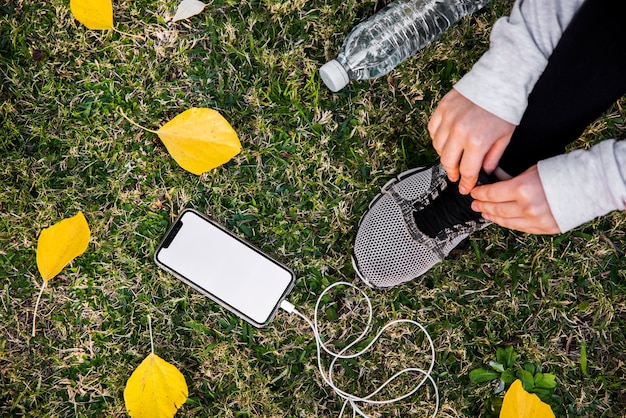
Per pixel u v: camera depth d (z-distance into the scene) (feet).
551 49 3.18
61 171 4.33
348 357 4.27
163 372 4.05
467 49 4.42
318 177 4.41
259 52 4.34
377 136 4.42
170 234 4.22
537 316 4.45
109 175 4.34
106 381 4.32
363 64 4.21
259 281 4.25
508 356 4.39
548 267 4.44
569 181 2.92
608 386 4.45
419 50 4.39
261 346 4.39
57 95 4.32
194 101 4.38
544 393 4.39
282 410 4.37
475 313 4.44
